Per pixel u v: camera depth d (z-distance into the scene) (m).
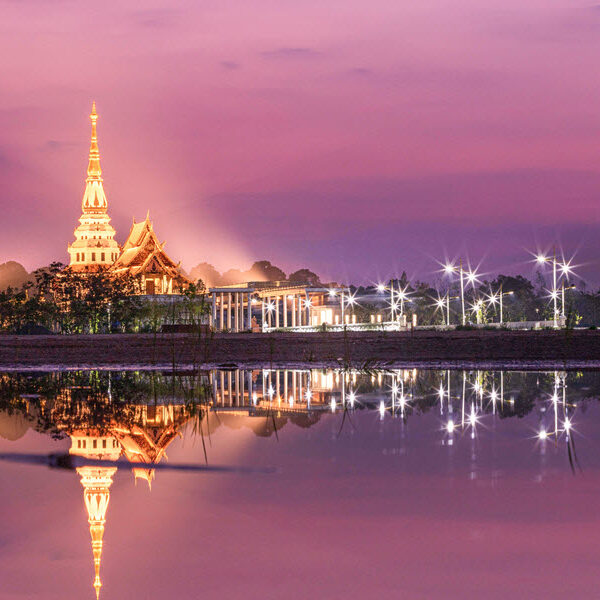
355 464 52.12
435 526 39.84
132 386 100.62
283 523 40.41
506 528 39.47
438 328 184.75
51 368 130.38
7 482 48.06
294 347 145.50
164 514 42.06
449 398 84.12
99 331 192.12
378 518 41.16
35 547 37.84
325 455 54.91
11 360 140.38
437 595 32.41
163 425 67.88
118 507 43.22
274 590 33.00
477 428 65.12
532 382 99.81
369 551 36.94
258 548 37.25
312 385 100.75
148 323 195.38
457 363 130.25
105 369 128.75
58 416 73.44
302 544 37.53
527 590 32.75
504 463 52.06
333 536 38.69
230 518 41.31
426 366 126.50
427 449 56.66
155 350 144.00
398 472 49.97
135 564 35.56
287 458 53.94
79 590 33.41
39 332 183.62
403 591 32.81
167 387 99.62
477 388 93.81
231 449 57.09
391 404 80.25
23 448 57.81
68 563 36.06
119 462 52.94
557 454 54.66
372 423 68.19
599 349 137.75
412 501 43.88
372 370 121.50
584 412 73.19
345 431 64.25
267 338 145.75
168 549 37.31
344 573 34.59
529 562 35.50
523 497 44.38
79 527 40.34
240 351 144.25
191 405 81.31
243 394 91.25
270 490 46.03
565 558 35.88
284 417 72.12
